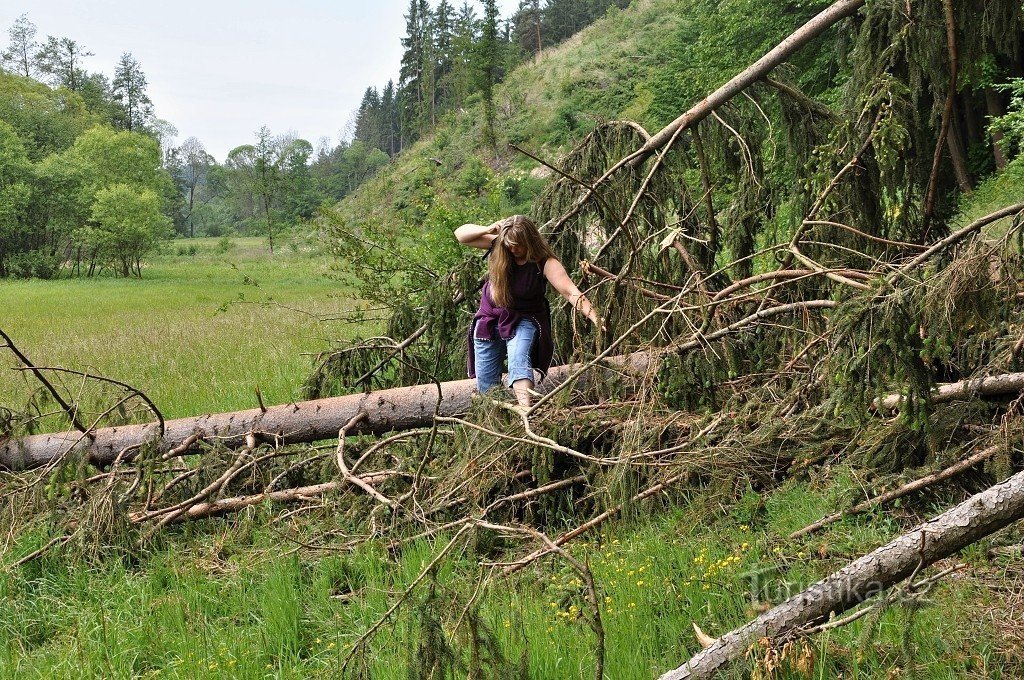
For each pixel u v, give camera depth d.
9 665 4.11
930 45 5.93
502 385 5.52
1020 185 15.67
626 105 62.59
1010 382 4.70
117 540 5.38
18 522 5.75
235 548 5.42
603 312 5.88
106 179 82.12
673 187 7.07
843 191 6.16
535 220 7.29
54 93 103.19
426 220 10.34
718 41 28.95
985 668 3.27
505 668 3.04
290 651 4.07
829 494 4.89
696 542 4.68
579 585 4.20
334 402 6.32
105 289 44.50
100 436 6.34
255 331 16.50
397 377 7.46
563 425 5.35
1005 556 4.05
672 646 3.68
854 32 6.70
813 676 3.15
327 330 15.41
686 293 5.21
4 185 67.25
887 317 4.08
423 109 106.81
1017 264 4.23
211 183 161.12
